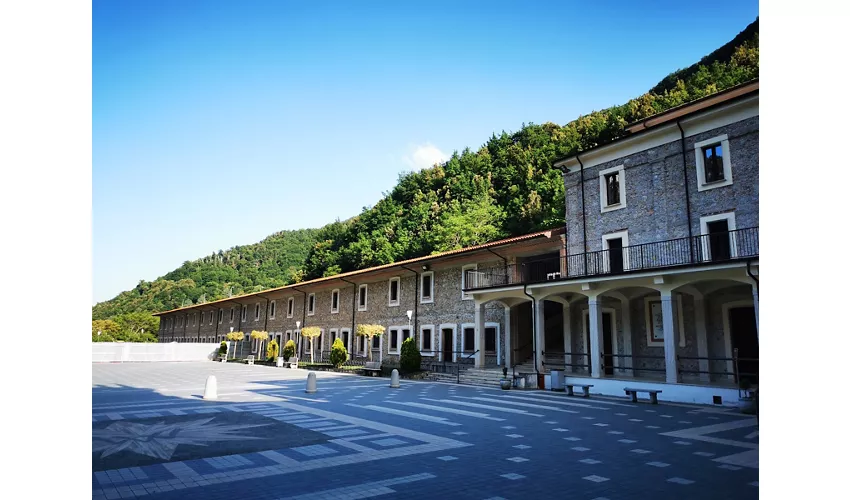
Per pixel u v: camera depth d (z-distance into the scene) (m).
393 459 8.29
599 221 23.56
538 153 59.34
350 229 71.31
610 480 7.07
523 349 28.20
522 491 6.53
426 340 32.56
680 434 10.77
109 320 87.06
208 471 7.45
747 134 18.94
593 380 19.73
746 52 51.50
